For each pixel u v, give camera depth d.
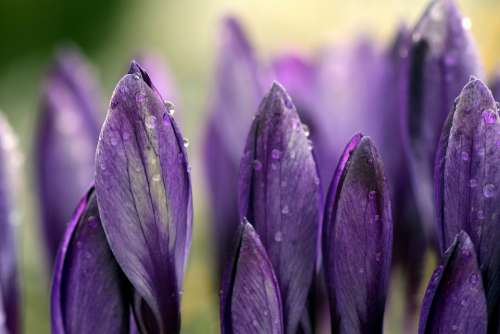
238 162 0.41
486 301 0.33
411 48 0.36
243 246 0.32
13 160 0.38
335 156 0.42
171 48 0.74
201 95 0.68
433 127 0.36
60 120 0.41
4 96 0.70
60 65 0.41
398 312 0.41
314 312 0.34
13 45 0.73
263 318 0.32
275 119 0.33
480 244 0.32
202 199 0.54
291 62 0.42
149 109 0.32
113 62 0.73
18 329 0.38
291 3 0.73
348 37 0.45
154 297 0.33
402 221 0.40
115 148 0.32
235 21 0.41
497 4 0.67
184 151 0.32
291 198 0.33
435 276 0.32
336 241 0.33
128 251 0.33
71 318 0.33
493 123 0.32
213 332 0.43
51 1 0.73
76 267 0.33
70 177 0.41
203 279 0.51
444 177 0.32
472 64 0.36
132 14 0.75
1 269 0.37
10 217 0.38
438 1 0.36
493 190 0.32
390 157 0.40
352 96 0.42
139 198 0.32
